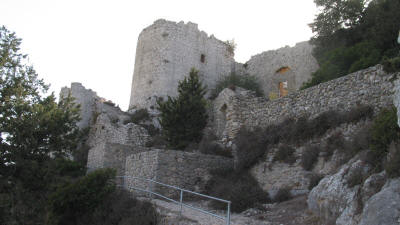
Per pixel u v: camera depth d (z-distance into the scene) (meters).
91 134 37.72
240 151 19.20
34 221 17.62
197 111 24.86
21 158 18.88
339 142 14.05
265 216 12.12
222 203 14.27
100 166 23.41
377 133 10.70
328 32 26.89
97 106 42.62
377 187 8.95
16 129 18.95
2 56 19.97
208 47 42.56
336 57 23.45
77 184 15.33
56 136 22.06
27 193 18.75
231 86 32.50
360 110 14.15
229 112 21.83
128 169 20.61
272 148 17.22
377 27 22.33
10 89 19.91
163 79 38.22
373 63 20.00
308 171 14.63
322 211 10.48
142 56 41.06
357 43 24.03
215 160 19.00
